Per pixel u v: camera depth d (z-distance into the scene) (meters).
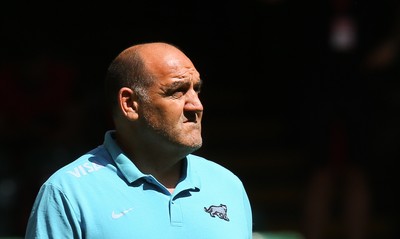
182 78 10.99
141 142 11.18
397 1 25.36
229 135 34.03
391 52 25.78
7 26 32.19
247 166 32.75
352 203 24.75
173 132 10.98
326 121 24.73
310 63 24.86
